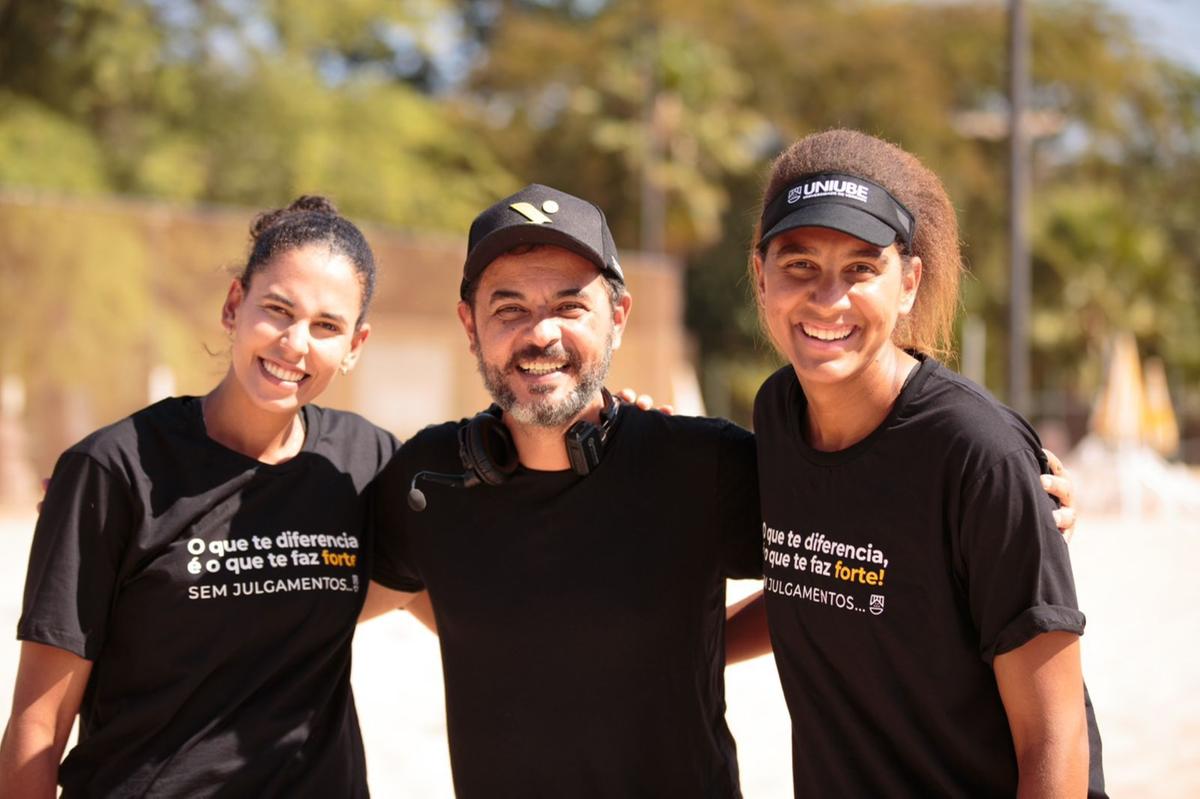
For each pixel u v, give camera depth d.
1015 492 2.56
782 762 5.93
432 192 28.16
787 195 2.79
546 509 3.05
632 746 3.02
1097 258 37.25
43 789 2.73
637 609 3.01
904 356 2.85
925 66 38.59
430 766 5.77
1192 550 14.41
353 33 28.70
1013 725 2.62
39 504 2.89
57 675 2.76
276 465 3.01
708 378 39.12
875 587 2.71
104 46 23.81
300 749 2.90
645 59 35.97
